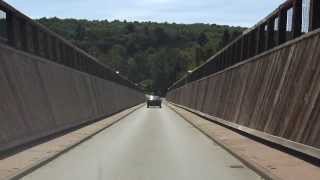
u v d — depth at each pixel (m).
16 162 17.86
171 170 17.03
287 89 21.77
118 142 27.62
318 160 17.00
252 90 29.97
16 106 22.94
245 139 28.19
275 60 24.95
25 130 23.52
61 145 24.38
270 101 24.70
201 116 59.66
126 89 106.75
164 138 30.41
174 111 85.25
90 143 26.98
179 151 23.17
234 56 40.94
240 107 33.72
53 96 31.97
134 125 44.19
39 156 19.75
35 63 28.66
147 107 112.00
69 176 15.62
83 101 45.22
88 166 17.94
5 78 22.17
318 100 17.67
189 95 87.56
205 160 19.86
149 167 17.75
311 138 17.75
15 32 25.92
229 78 41.12
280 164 17.33
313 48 19.08
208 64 61.31
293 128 20.12
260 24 30.09
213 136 30.27
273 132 23.28
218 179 15.15
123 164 18.53
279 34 25.56
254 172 16.58
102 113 58.66
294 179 14.09
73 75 42.06
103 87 63.72
